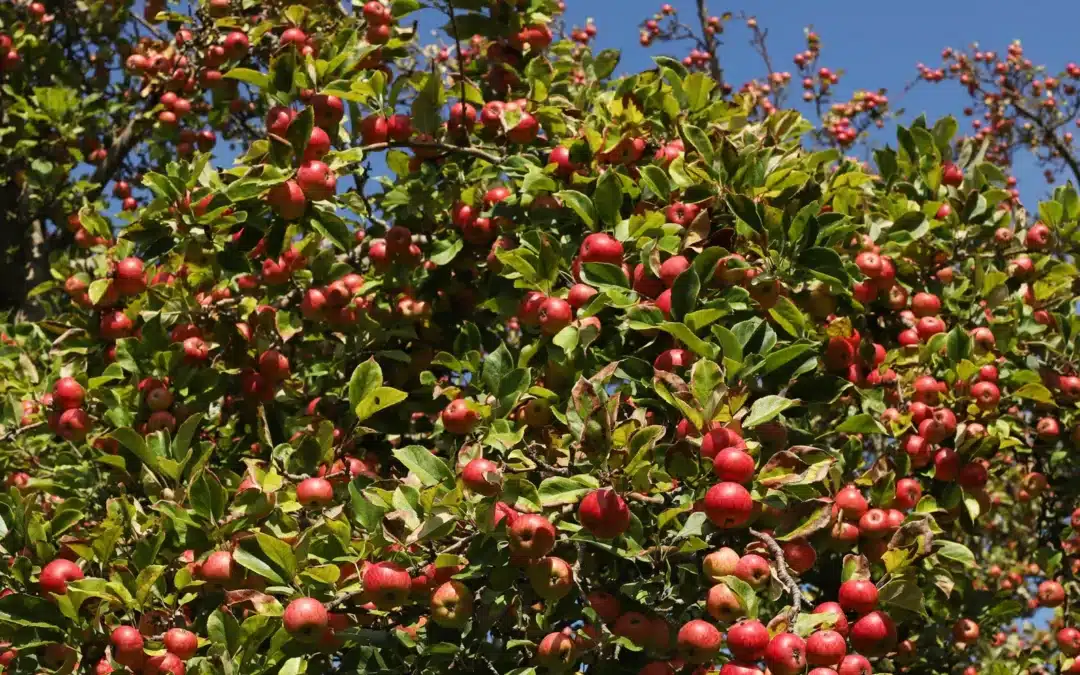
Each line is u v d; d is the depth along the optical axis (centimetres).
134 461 334
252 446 357
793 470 296
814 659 284
